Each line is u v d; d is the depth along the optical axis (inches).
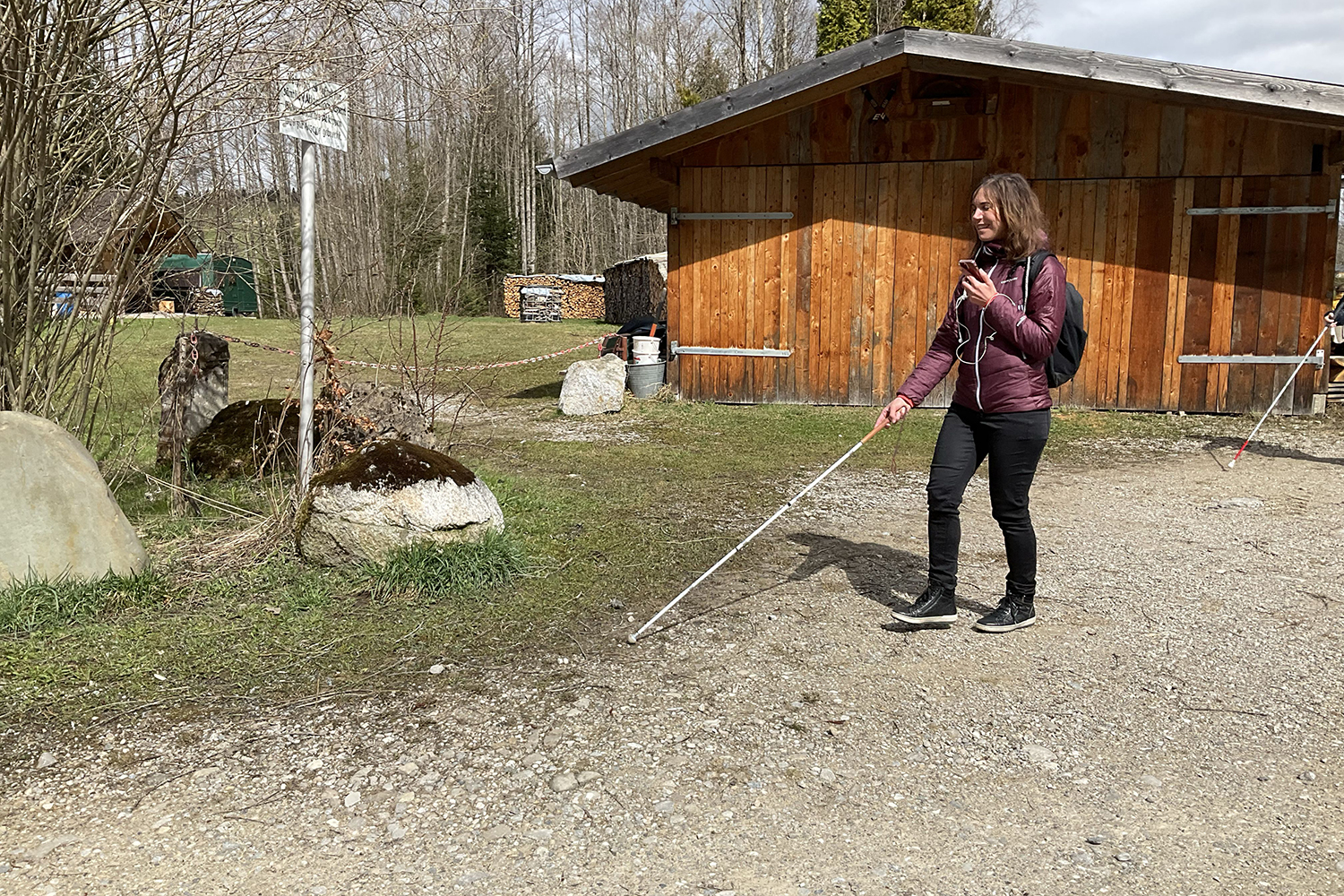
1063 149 401.7
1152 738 125.5
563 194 2081.7
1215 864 98.5
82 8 172.4
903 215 417.7
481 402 432.8
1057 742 124.7
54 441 168.9
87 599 165.5
